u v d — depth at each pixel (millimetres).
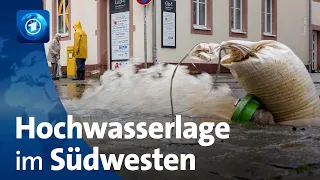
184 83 5035
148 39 16469
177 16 17109
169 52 16891
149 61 16500
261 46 4285
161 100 4961
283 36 22281
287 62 4180
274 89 4223
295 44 23125
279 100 4293
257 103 4363
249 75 4191
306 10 23766
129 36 17234
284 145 3002
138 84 5207
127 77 5402
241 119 4340
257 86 4254
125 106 5133
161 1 16594
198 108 4746
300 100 4336
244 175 2188
